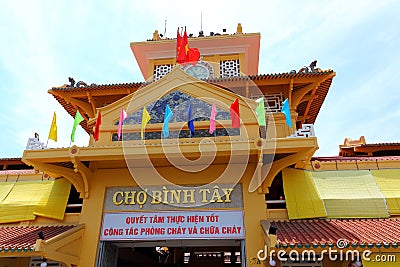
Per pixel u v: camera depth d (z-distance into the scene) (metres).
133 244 11.96
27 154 11.23
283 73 14.75
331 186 11.90
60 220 11.88
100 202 11.70
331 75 14.65
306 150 10.71
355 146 18.34
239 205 11.30
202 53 19.28
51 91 15.55
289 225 10.54
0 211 12.03
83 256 10.84
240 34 18.83
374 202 11.20
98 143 12.35
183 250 17.98
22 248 9.29
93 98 16.06
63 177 12.83
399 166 12.48
